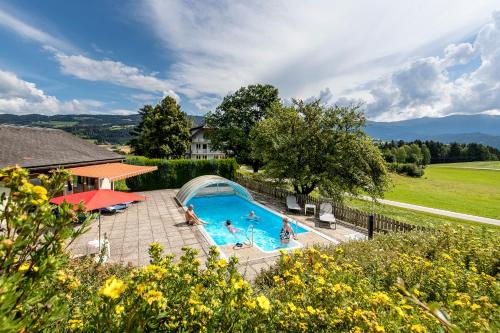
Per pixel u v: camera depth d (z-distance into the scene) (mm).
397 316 2883
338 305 3041
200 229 12641
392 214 18922
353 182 18062
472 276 4504
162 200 19500
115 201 9289
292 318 2646
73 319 2039
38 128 18297
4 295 1186
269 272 6523
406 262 5121
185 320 2098
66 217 1462
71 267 4559
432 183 44688
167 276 2396
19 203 1378
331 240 11992
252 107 41562
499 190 37031
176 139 42094
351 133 17984
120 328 1627
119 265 6418
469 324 2893
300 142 18719
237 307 2184
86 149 18672
